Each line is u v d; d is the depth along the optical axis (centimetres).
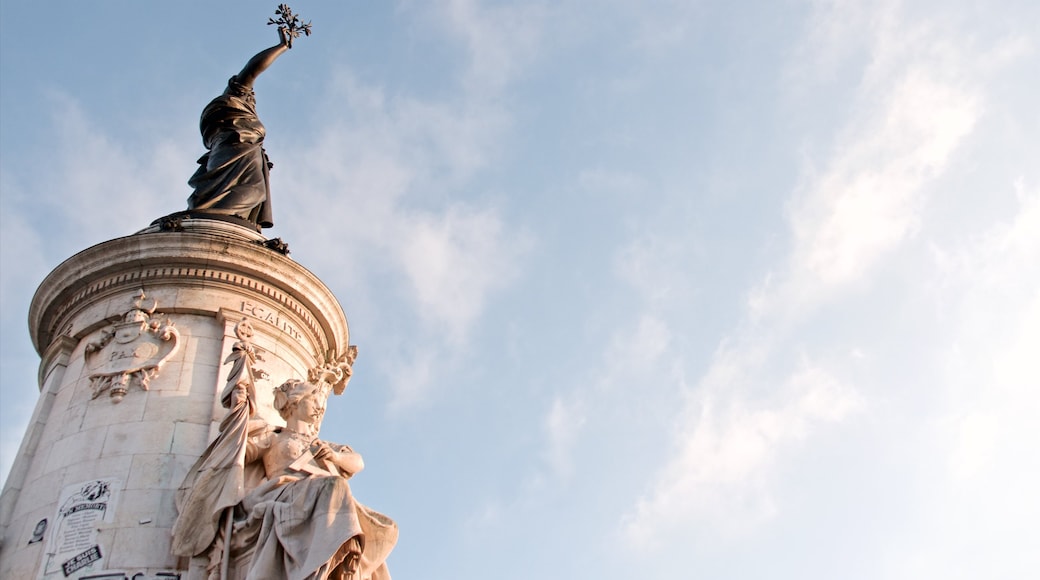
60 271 1308
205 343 1231
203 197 1485
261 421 1101
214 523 1004
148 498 1069
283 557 946
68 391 1209
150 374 1181
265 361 1248
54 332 1341
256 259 1303
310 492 973
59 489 1091
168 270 1282
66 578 1007
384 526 1028
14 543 1069
